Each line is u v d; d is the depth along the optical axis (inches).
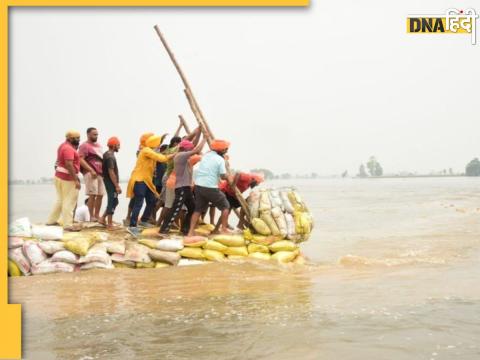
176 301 221.8
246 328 175.5
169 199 366.3
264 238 348.8
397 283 248.4
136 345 161.5
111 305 217.0
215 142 357.7
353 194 2007.9
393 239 456.1
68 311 206.5
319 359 143.4
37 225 336.2
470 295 217.9
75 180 355.6
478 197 1366.9
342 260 333.7
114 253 323.6
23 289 254.1
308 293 231.0
